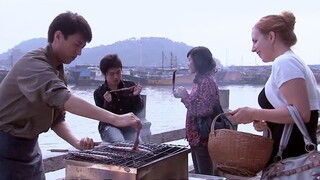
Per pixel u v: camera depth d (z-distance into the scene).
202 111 3.93
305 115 2.15
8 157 2.38
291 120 2.17
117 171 2.09
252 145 2.17
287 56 2.23
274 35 2.30
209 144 2.34
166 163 2.28
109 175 2.11
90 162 2.18
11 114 2.32
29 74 2.18
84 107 2.09
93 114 2.09
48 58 2.29
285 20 2.30
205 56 3.98
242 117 2.23
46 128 2.45
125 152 2.43
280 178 2.21
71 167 2.23
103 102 4.25
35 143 2.52
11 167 2.39
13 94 2.28
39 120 2.37
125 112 4.25
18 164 2.41
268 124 2.36
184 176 2.51
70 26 2.26
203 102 3.93
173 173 2.37
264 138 2.19
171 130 5.41
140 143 2.72
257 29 2.38
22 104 2.29
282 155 2.25
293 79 2.16
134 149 2.42
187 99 4.06
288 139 2.23
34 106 2.29
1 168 2.38
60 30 2.27
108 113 2.12
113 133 3.90
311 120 2.25
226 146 2.22
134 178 2.04
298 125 2.14
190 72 4.09
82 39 2.30
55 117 2.69
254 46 2.41
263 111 2.21
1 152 2.37
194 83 4.10
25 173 2.45
